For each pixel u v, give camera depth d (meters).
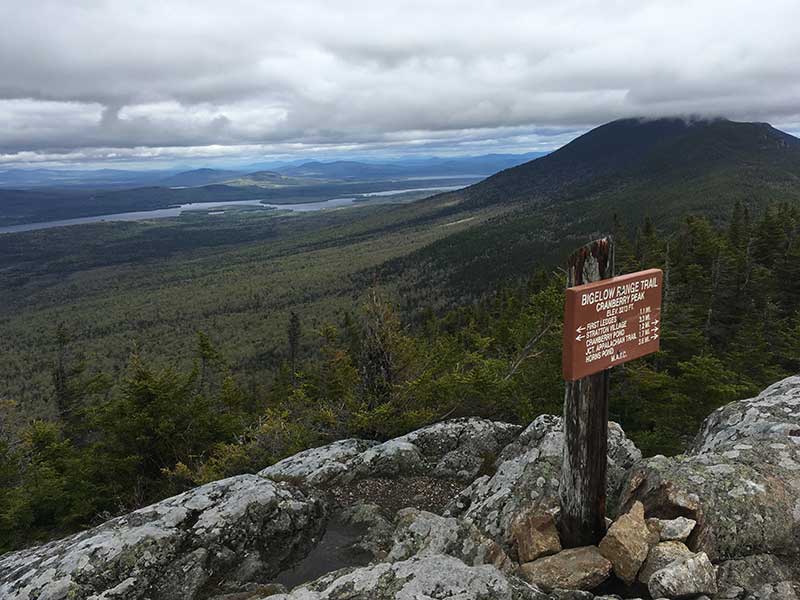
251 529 9.34
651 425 23.39
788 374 28.59
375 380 16.77
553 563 6.22
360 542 9.52
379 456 12.72
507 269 155.88
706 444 10.16
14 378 127.12
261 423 19.66
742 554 6.24
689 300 40.56
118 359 135.25
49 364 133.00
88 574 7.87
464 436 13.47
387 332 16.84
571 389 6.42
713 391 21.33
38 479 21.98
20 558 8.90
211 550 8.79
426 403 16.61
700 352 30.17
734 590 5.57
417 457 12.79
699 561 5.59
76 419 37.19
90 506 21.94
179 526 9.15
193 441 25.14
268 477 12.18
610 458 9.89
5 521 19.77
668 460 7.75
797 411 9.56
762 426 9.17
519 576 6.29
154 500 22.41
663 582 5.37
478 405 17.17
